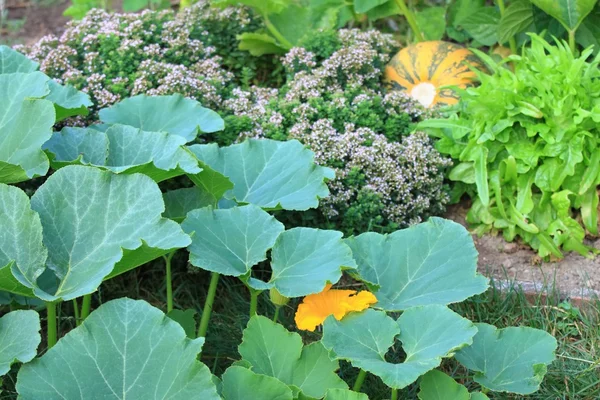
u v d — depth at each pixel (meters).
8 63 3.27
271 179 2.92
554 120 3.28
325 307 2.39
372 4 3.97
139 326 2.14
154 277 3.29
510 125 3.29
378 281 2.53
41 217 2.40
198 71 3.64
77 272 2.33
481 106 3.34
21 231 2.32
